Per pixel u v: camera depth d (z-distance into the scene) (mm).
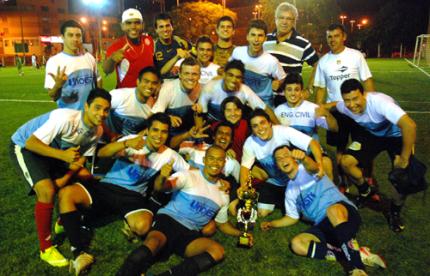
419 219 4035
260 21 4641
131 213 3498
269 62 4785
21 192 4816
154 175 3727
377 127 4012
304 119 4355
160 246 3133
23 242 3607
